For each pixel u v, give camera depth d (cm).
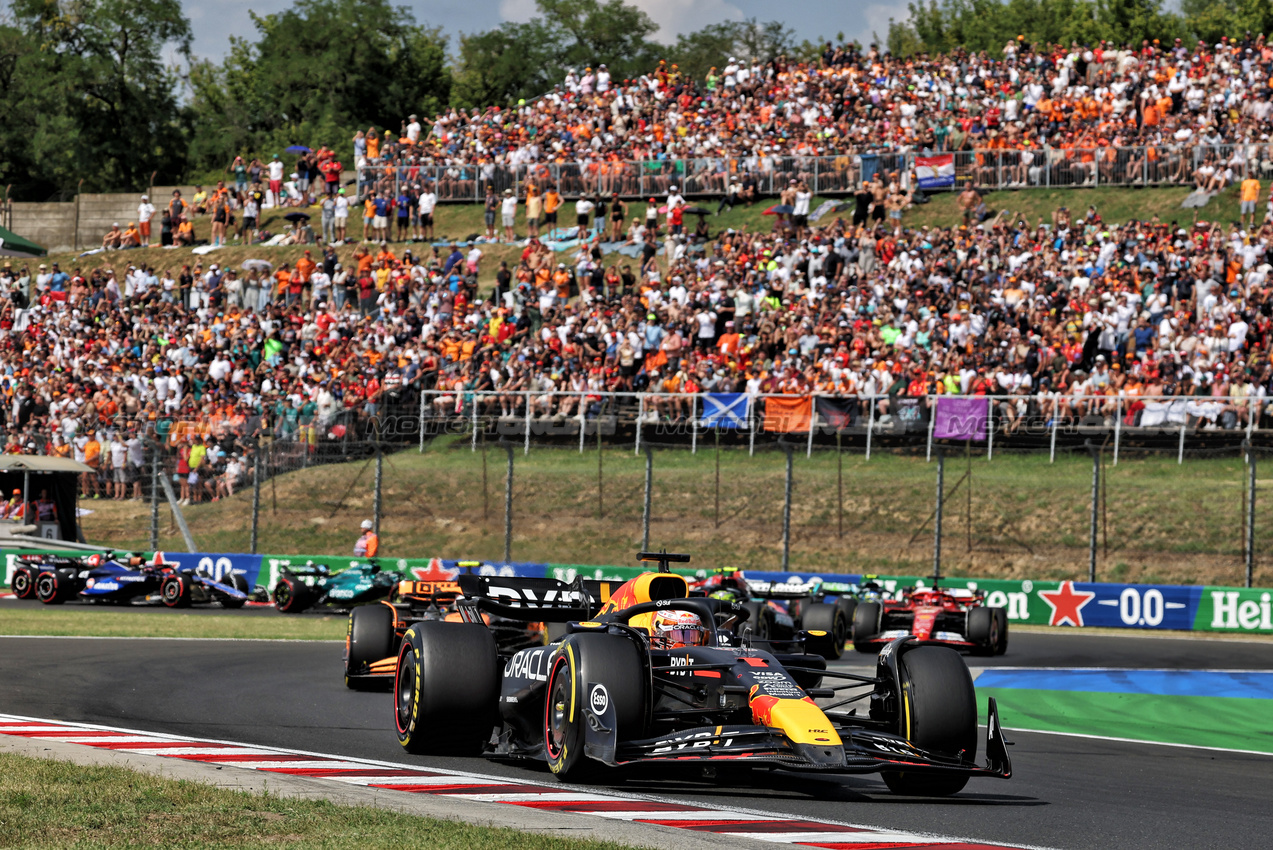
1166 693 4709
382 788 2230
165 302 12288
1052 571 8031
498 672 2641
